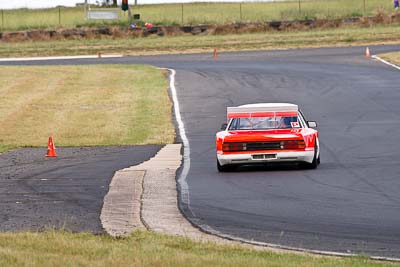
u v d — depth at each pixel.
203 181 47.97
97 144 70.56
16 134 76.75
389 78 108.62
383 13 196.25
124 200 41.81
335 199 40.25
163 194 43.47
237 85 108.50
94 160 60.47
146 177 50.03
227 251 28.03
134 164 57.31
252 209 38.31
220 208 38.84
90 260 25.55
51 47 179.75
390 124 73.62
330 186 44.41
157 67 135.75
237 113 52.62
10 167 58.16
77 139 73.38
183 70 129.12
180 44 175.38
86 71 131.38
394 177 47.03
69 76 124.75
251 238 31.83
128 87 111.12
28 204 41.56
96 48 175.75
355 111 83.00
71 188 46.81
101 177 51.09
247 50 161.75
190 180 48.56
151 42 181.00
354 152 59.19
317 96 95.56
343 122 76.25
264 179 47.78
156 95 102.56
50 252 26.97
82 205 40.72
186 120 83.44
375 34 172.50
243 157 50.19
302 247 29.91
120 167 55.88
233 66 131.62
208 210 38.44
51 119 85.94
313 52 150.00
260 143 50.19
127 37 192.00
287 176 48.62
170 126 79.56
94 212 38.44
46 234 30.69
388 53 140.25
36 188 47.47
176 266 24.64
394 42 162.00
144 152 64.38
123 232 32.84
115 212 38.31
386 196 40.72
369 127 72.44
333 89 100.75
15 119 85.94
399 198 40.06
